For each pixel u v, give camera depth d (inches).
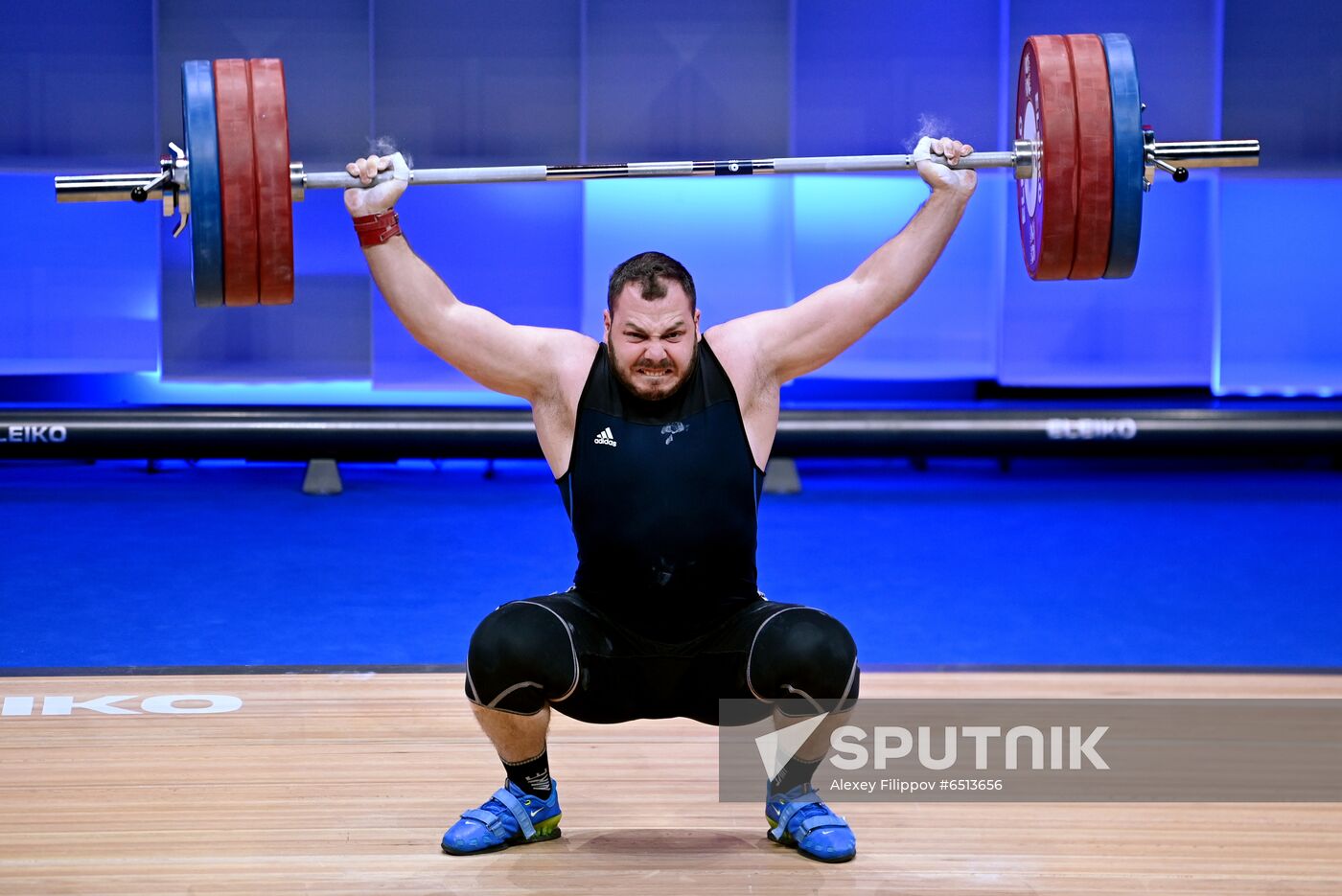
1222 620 655.1
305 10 1055.0
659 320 332.2
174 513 893.8
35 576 720.3
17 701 475.2
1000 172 1078.4
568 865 350.6
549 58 1078.4
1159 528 874.1
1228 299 1107.3
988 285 1104.2
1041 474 1087.0
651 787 406.3
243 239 352.5
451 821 378.3
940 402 1109.7
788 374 361.1
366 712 467.2
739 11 1072.8
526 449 946.1
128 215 1064.2
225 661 574.6
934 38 1080.8
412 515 896.9
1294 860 354.9
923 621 650.2
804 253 1095.0
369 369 1090.1
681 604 344.2
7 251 1055.0
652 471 341.4
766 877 344.2
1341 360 1113.4
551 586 712.4
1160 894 335.0
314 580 719.1
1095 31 1074.1
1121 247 376.5
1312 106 1089.4
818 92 1084.5
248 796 394.0
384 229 352.8
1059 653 598.5
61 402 1093.1
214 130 349.4
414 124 1074.7
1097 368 1103.6
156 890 334.3
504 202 1088.8
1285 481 1056.2
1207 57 1078.4
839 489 1014.4
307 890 335.0
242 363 1077.8
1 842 360.8
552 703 345.4
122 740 438.6
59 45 1040.8
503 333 354.0
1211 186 1093.1
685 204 1087.0
